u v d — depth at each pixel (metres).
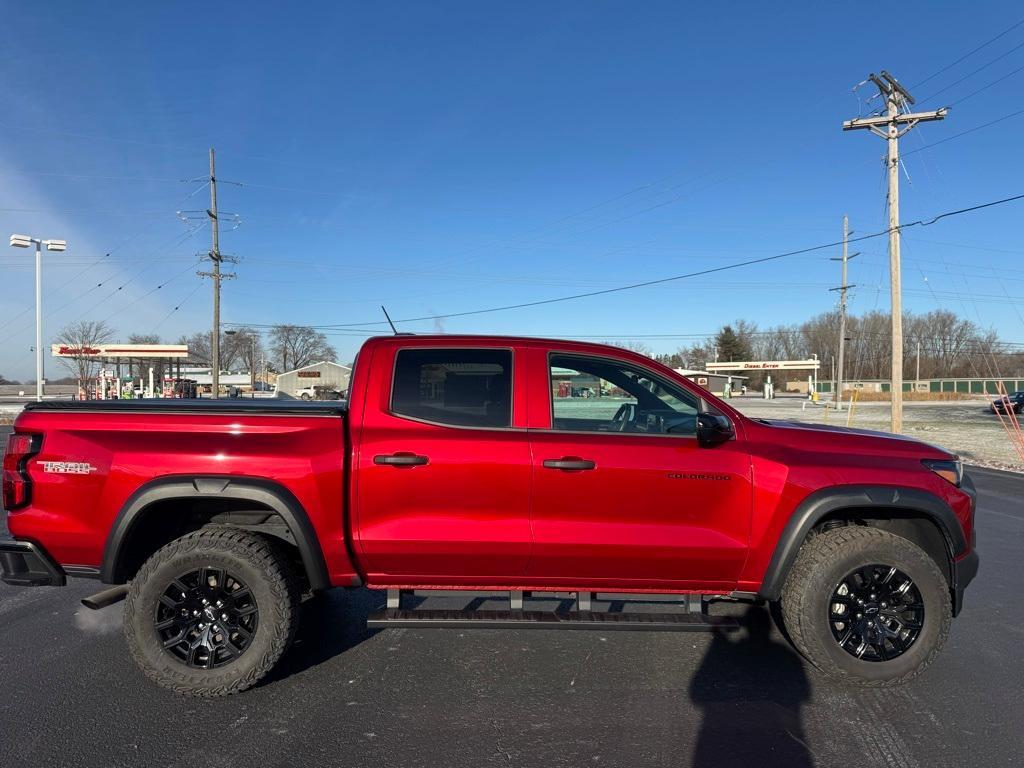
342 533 3.50
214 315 40.69
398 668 3.88
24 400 59.34
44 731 3.14
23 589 5.48
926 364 105.69
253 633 3.49
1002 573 5.89
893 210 22.25
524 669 3.88
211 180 40.25
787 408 49.50
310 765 2.88
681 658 4.05
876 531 3.61
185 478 3.41
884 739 3.12
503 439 3.57
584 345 3.84
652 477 3.53
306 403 4.36
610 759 2.94
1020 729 3.21
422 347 3.76
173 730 3.16
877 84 22.06
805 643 3.60
